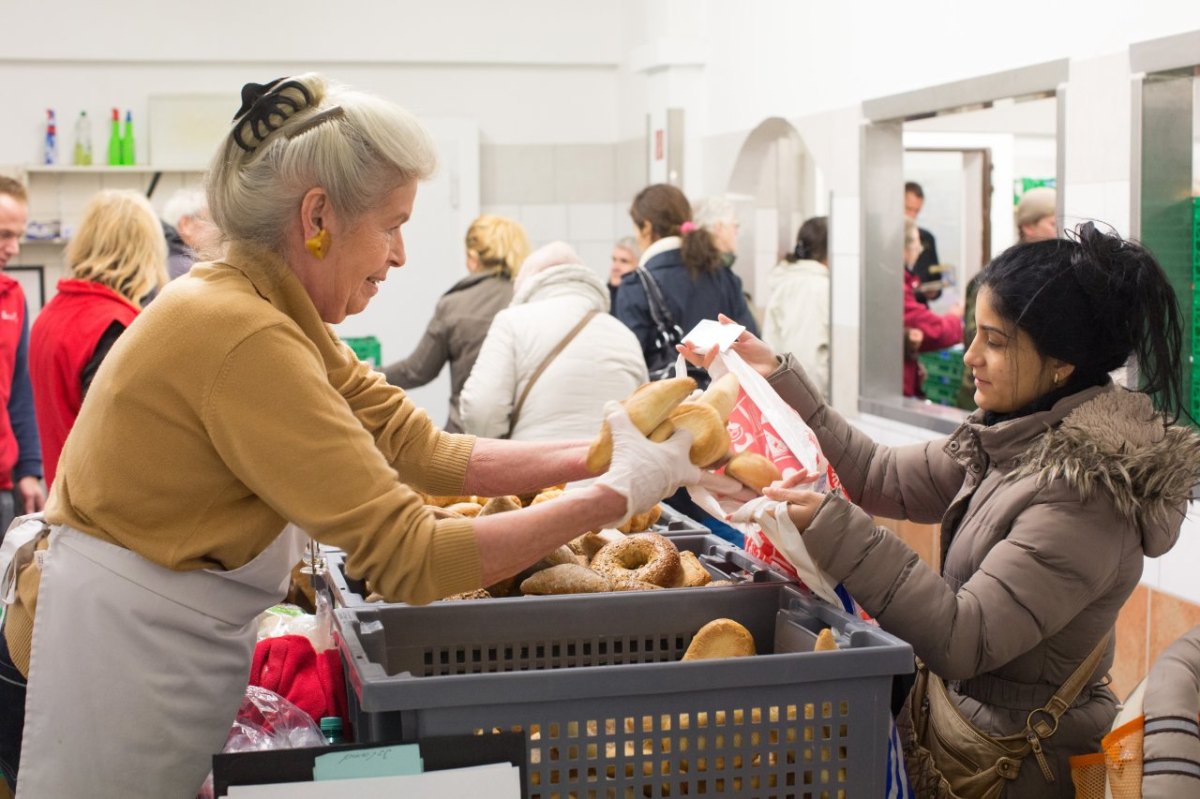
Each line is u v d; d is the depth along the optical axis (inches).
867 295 171.2
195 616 53.2
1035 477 60.2
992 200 191.0
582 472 62.5
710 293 164.9
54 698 53.1
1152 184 116.3
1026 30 133.2
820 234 199.5
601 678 48.8
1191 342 114.7
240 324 49.1
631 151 265.4
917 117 159.2
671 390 51.4
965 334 159.0
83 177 250.2
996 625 57.7
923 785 64.0
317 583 73.4
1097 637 62.1
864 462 76.9
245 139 51.6
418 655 58.8
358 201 51.4
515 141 275.4
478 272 169.9
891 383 173.8
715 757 50.7
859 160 170.4
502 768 46.2
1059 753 61.8
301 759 44.9
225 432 49.0
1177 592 114.0
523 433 133.8
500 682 48.0
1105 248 61.9
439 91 269.9
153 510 51.7
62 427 120.9
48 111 243.8
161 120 248.5
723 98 226.1
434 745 45.9
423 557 48.8
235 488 52.0
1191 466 59.3
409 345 272.5
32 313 250.1
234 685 55.9
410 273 270.8
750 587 62.4
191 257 61.2
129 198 125.2
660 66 240.5
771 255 232.8
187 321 49.6
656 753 50.1
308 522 48.9
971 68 143.6
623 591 61.6
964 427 66.4
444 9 263.0
